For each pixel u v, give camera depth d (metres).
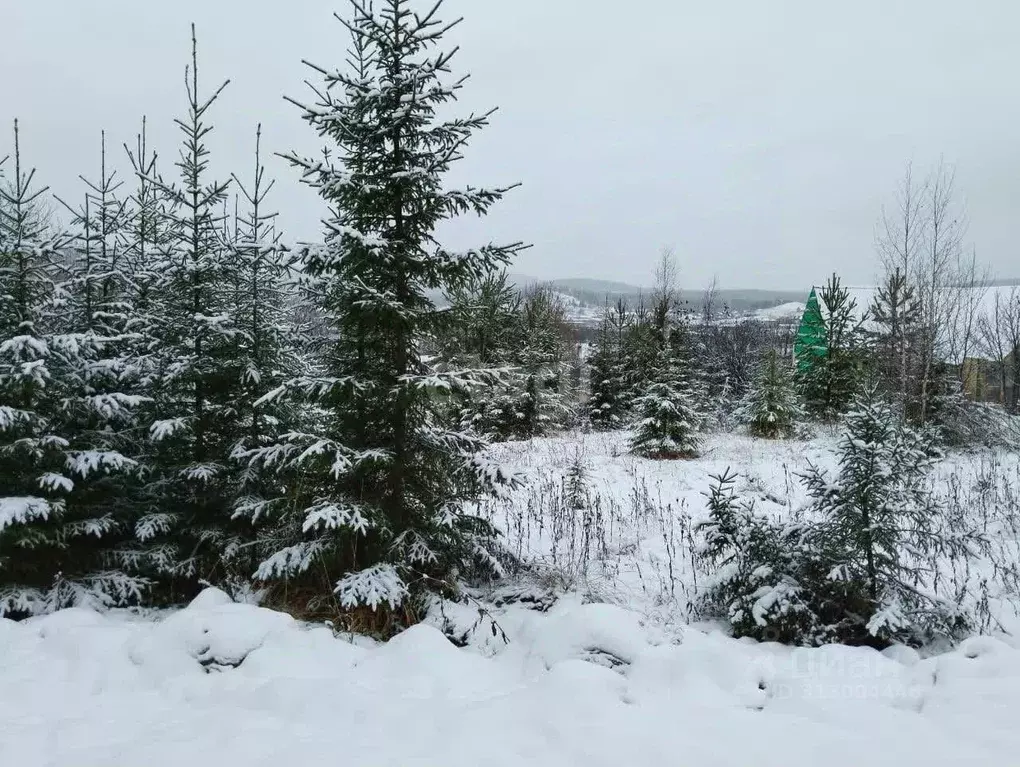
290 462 5.90
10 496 6.07
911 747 3.21
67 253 7.07
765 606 5.41
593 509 9.66
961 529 8.08
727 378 31.55
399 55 5.84
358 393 5.92
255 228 7.31
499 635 5.43
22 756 3.31
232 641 4.61
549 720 3.51
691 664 4.28
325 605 5.98
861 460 5.51
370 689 4.12
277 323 7.33
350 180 5.62
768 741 3.31
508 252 5.89
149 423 7.00
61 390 6.48
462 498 6.44
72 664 4.57
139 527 6.41
